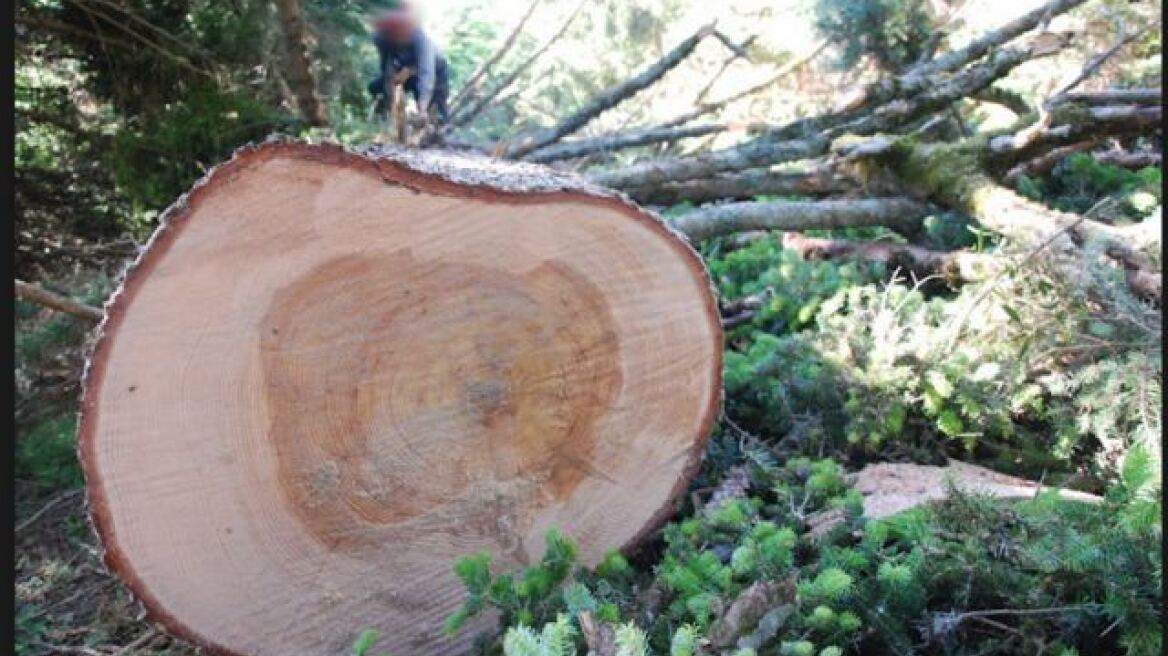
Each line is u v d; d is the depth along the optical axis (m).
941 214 4.04
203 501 2.02
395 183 1.99
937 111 4.68
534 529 2.28
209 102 4.73
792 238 4.16
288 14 4.50
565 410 2.26
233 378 2.00
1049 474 2.57
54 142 5.07
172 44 4.73
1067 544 1.59
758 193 4.54
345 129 5.21
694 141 7.68
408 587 2.21
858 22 5.01
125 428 1.94
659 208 4.81
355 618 2.18
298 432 2.07
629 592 1.99
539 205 2.10
